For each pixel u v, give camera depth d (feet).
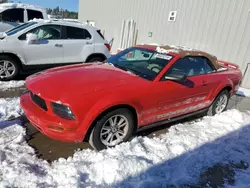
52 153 9.61
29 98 10.18
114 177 8.36
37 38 18.83
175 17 29.17
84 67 12.09
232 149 11.39
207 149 11.00
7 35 18.47
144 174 8.75
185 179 8.79
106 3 43.29
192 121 14.21
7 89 16.85
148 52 12.94
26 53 18.69
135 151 9.96
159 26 31.71
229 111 15.99
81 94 8.89
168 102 11.37
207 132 12.75
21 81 18.98
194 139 11.74
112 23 42.04
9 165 8.40
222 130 13.17
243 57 23.35
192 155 10.30
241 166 10.15
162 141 11.16
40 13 30.42
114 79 10.36
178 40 29.32
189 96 12.42
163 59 11.97
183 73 11.59
